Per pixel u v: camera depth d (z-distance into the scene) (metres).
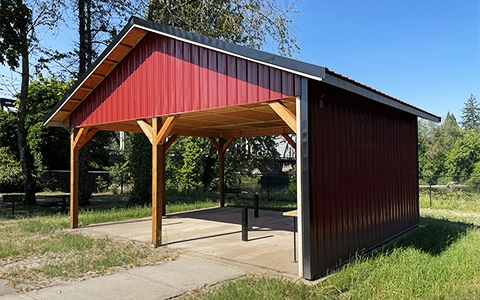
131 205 14.24
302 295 4.15
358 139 6.47
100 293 4.39
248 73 5.66
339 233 5.62
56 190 22.33
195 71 6.55
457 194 15.09
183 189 20.53
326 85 5.47
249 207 13.90
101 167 25.39
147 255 6.30
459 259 5.67
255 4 14.02
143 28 7.15
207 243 7.32
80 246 6.83
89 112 8.88
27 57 14.42
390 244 7.15
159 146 7.29
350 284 4.54
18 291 4.46
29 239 7.59
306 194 4.93
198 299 4.17
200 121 9.77
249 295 4.06
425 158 36.41
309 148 4.93
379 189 7.23
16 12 12.59
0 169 20.80
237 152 20.80
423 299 4.07
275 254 6.39
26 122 21.80
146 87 7.50
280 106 5.28
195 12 14.95
